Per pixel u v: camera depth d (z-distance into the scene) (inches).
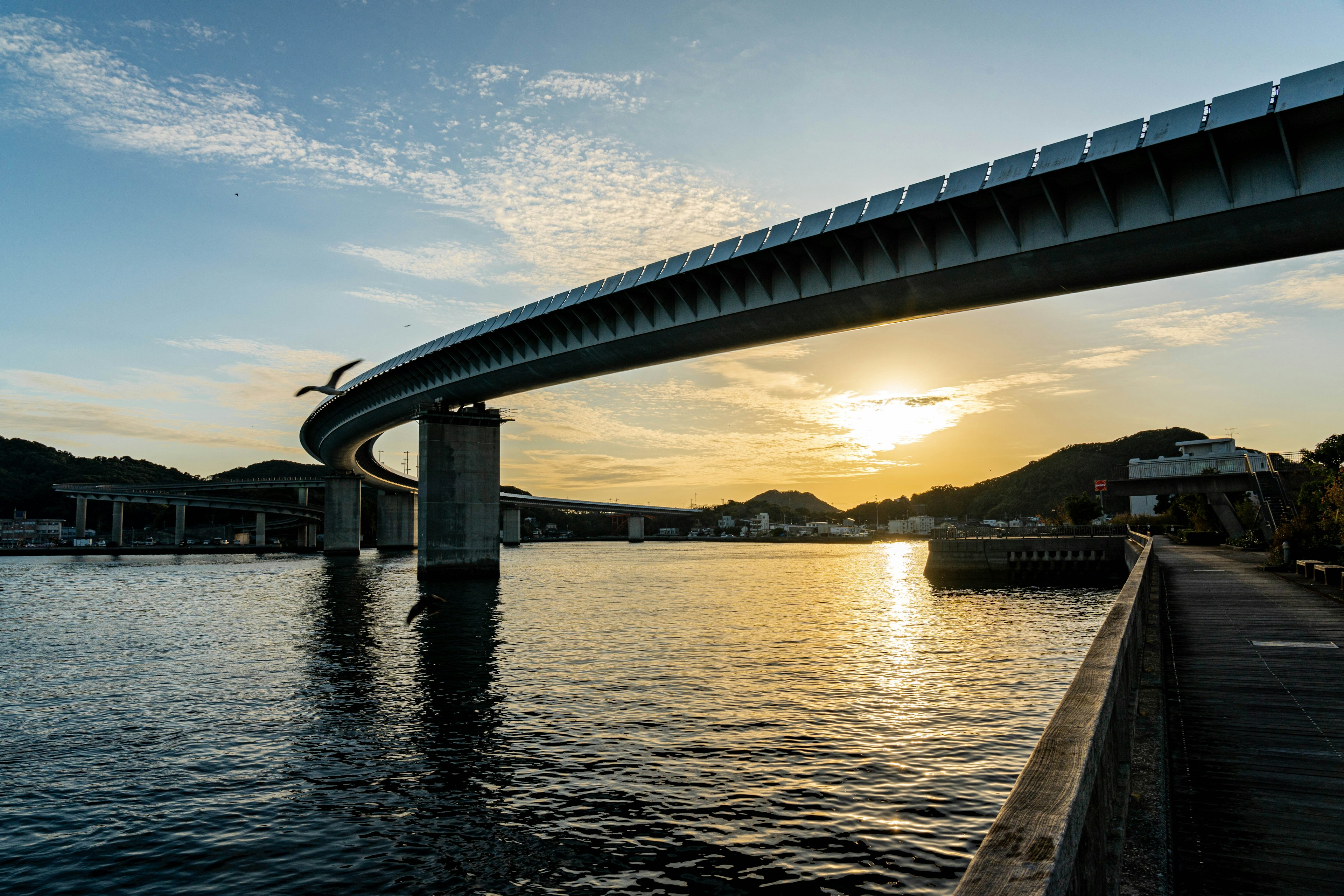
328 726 1032.8
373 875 621.6
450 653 1577.3
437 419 3405.5
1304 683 577.0
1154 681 506.6
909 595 2844.5
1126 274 1689.2
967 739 918.4
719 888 588.1
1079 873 149.9
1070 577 3161.9
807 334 2317.9
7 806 769.6
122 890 607.2
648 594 2947.8
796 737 935.0
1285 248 1497.3
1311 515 1781.5
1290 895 262.7
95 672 1445.6
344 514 6186.0
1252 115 1346.0
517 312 2972.4
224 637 1868.8
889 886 582.6
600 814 722.8
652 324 2529.5
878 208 1881.2
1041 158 1615.4
